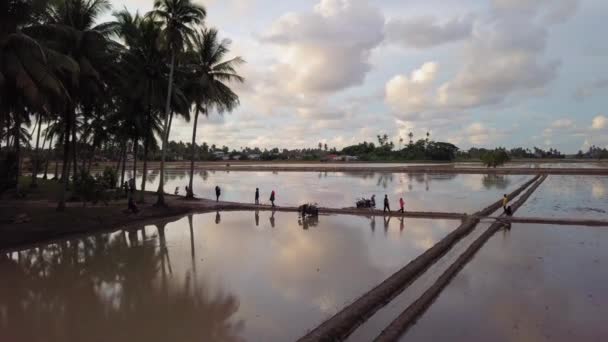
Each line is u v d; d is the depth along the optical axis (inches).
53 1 684.1
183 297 406.3
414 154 5748.0
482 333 325.4
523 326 337.7
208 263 533.6
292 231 759.7
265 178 2454.5
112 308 379.6
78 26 836.6
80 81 820.6
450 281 459.5
